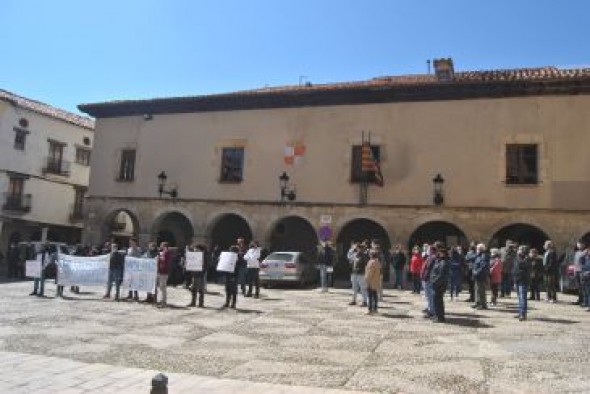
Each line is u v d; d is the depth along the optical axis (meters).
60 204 38.59
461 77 23.78
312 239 27.02
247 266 18.11
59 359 9.05
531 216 21.02
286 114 25.27
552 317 13.94
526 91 21.77
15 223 35.75
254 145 25.56
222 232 29.17
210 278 24.78
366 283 14.70
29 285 21.09
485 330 12.02
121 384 7.75
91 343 10.38
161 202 26.86
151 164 27.55
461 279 18.31
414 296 18.75
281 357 9.47
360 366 8.88
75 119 40.22
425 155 22.72
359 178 23.59
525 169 21.58
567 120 21.25
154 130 27.81
